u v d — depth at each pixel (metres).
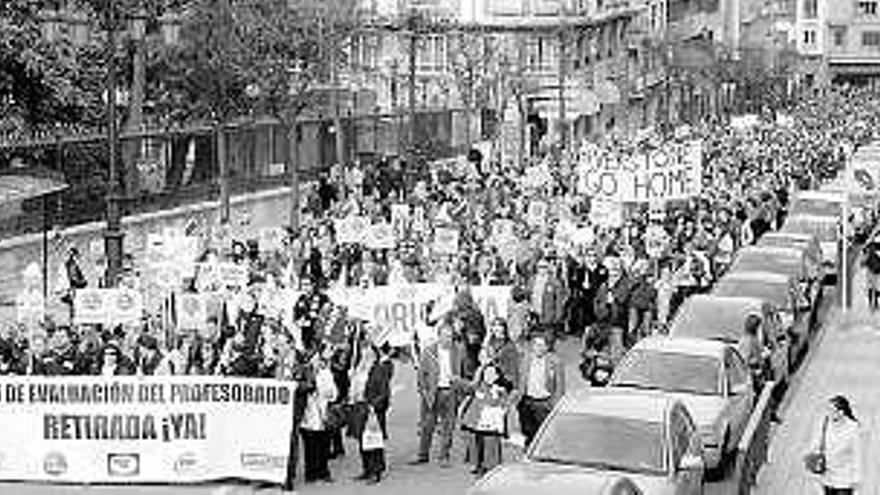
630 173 36.53
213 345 23.58
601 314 30.22
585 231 34.31
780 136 79.50
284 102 50.38
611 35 101.06
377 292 27.09
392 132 64.06
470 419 22.20
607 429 18.03
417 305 27.17
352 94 71.31
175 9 48.84
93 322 23.16
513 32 87.69
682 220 39.16
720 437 20.77
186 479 21.70
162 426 21.64
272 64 49.09
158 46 49.66
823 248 42.56
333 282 30.77
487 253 32.31
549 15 88.69
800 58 162.62
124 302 23.20
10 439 21.64
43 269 33.25
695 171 36.72
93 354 22.73
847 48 188.50
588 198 41.03
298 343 24.88
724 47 122.25
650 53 109.12
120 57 42.25
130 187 40.22
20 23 39.19
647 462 17.59
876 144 87.12
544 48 89.06
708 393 21.78
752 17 166.88
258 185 48.97
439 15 85.12
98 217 38.19
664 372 22.27
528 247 34.47
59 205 36.59
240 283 26.50
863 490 21.09
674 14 124.12
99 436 21.64
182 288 25.55
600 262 33.28
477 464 22.39
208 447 21.73
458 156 68.06
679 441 18.20
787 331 29.03
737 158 63.25
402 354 28.73
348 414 22.00
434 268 32.03
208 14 49.12
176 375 22.22
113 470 21.67
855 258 45.81
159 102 49.34
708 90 115.44
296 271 30.88
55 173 37.34
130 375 21.92
